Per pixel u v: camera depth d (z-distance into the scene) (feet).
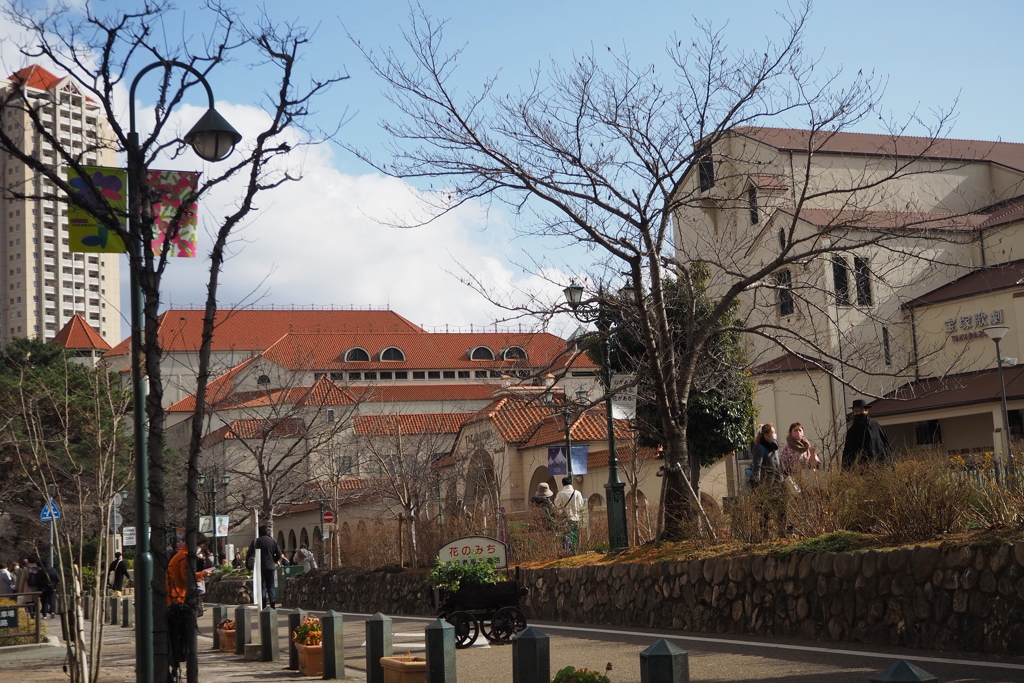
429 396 262.26
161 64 26.84
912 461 38.75
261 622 48.73
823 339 103.40
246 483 146.41
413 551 80.74
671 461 55.21
